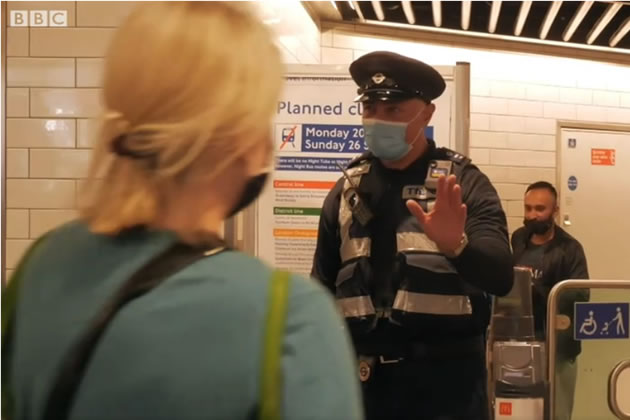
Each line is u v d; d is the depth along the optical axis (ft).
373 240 6.85
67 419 2.42
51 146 11.00
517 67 20.72
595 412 8.56
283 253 10.19
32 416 2.55
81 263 2.64
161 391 2.33
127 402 2.35
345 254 6.92
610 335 8.56
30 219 11.02
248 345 2.38
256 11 2.90
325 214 7.32
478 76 20.44
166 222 2.61
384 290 6.72
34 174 11.04
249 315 2.41
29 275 2.80
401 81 6.84
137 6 2.76
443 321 6.49
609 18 17.87
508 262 6.30
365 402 6.61
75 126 11.00
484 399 6.77
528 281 8.30
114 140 2.56
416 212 5.82
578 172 21.29
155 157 2.53
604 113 21.58
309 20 17.31
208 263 2.51
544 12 19.13
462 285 6.57
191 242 2.57
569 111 21.26
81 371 2.43
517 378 8.07
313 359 2.42
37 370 2.55
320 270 7.39
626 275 21.58
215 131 2.55
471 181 6.83
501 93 20.66
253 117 2.61
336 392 2.42
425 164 7.04
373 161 7.22
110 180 2.64
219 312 2.40
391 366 6.58
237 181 2.74
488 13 19.08
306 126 10.18
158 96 2.51
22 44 11.00
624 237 21.59
